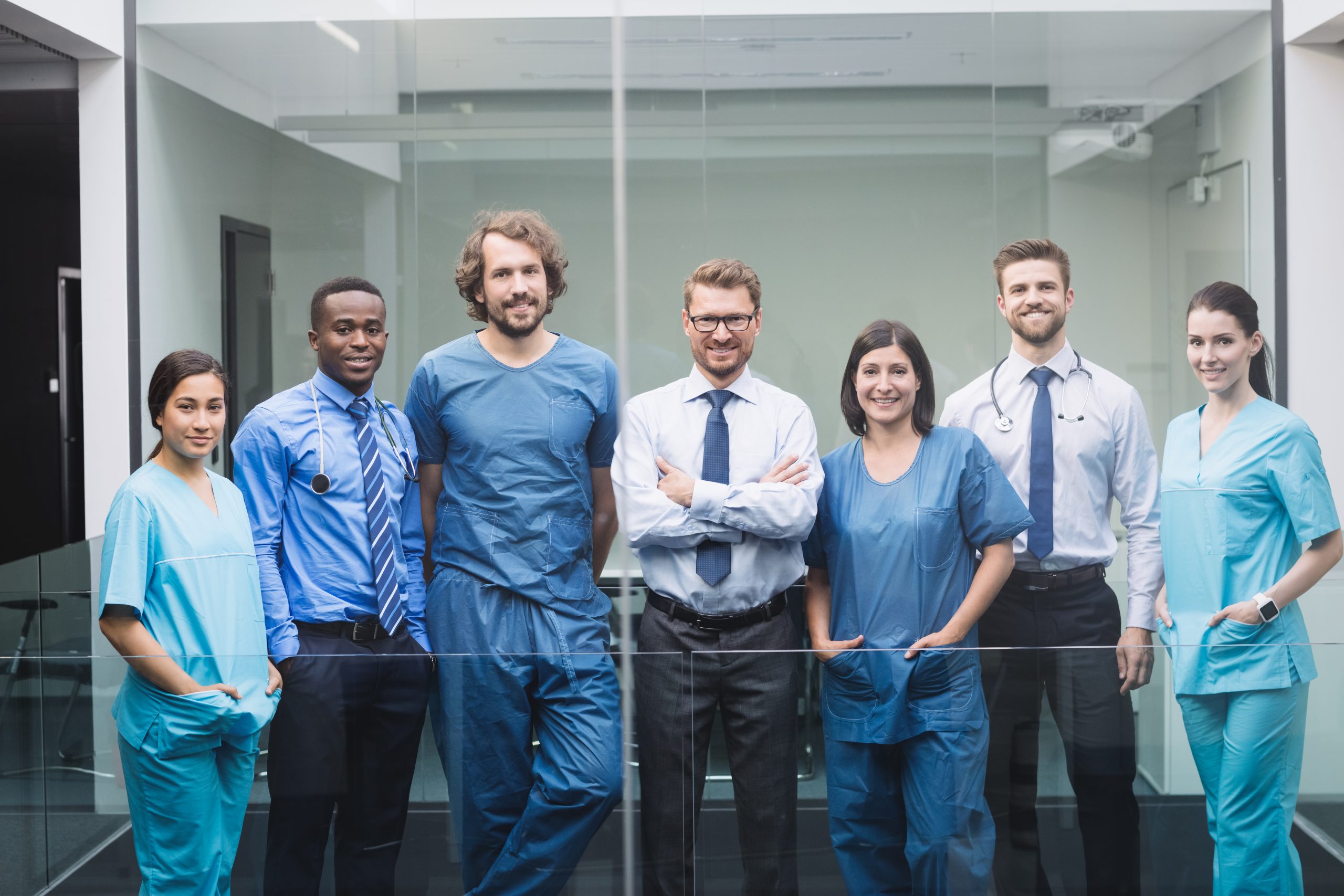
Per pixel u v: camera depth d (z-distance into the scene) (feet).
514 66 11.86
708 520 8.36
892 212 11.80
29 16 10.76
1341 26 11.05
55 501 18.44
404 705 7.81
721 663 7.93
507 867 7.89
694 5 11.82
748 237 11.88
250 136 11.95
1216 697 7.65
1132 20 11.59
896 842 7.83
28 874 7.57
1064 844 7.73
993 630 9.57
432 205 11.92
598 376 9.18
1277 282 11.51
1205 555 9.16
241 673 7.61
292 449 8.29
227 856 7.64
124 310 12.00
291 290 11.96
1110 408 10.02
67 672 7.50
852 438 11.81
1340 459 11.48
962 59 11.72
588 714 7.97
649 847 7.93
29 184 16.22
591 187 11.91
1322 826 7.68
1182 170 11.60
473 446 8.87
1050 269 10.14
